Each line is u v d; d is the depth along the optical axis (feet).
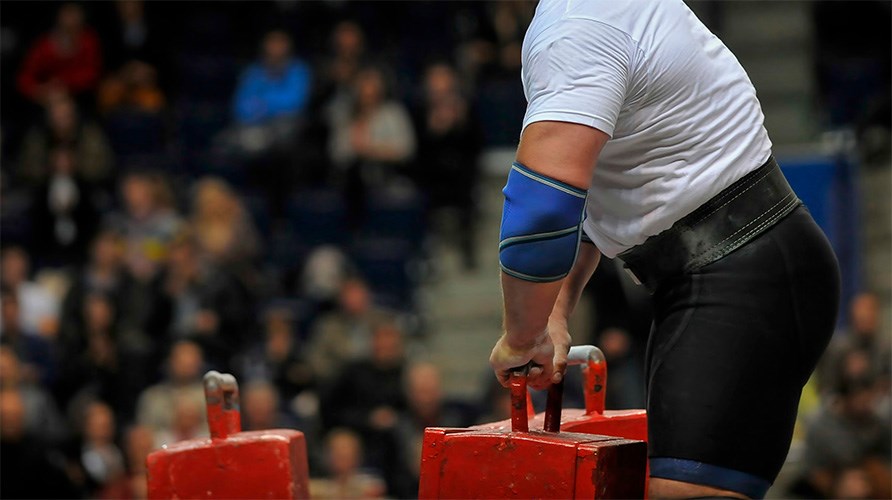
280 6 127.13
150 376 83.92
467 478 20.48
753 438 19.58
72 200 103.96
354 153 104.63
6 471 62.34
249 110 110.63
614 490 19.83
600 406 24.07
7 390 66.59
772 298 19.86
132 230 93.76
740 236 20.11
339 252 99.30
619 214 20.57
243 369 83.41
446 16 126.31
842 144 93.20
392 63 122.01
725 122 20.24
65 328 85.81
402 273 101.65
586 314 68.74
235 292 87.76
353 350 85.81
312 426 75.25
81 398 78.54
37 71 118.21
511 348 20.07
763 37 118.93
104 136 111.55
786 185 20.90
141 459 69.26
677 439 19.60
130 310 87.15
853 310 74.23
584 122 18.92
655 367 20.35
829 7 119.96
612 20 19.44
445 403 78.84
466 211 103.30
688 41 20.07
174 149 115.75
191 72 123.95
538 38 19.66
